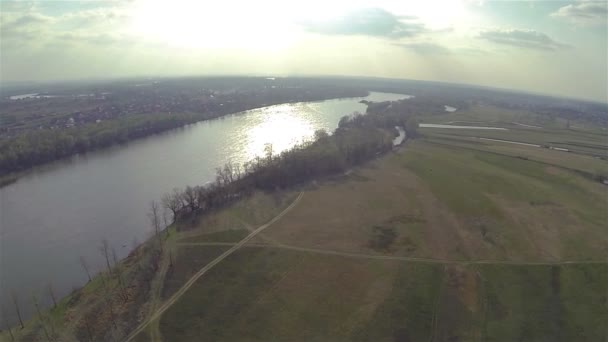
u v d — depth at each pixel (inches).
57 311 4234.7
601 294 4355.3
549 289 4461.1
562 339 3713.1
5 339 3828.7
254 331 3804.1
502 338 3715.6
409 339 3725.4
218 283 4552.2
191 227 6013.8
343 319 3961.6
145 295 4370.1
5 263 5315.0
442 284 4542.3
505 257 5132.9
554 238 5649.6
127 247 5713.6
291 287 4475.9
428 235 5772.6
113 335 3789.4
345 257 5132.9
